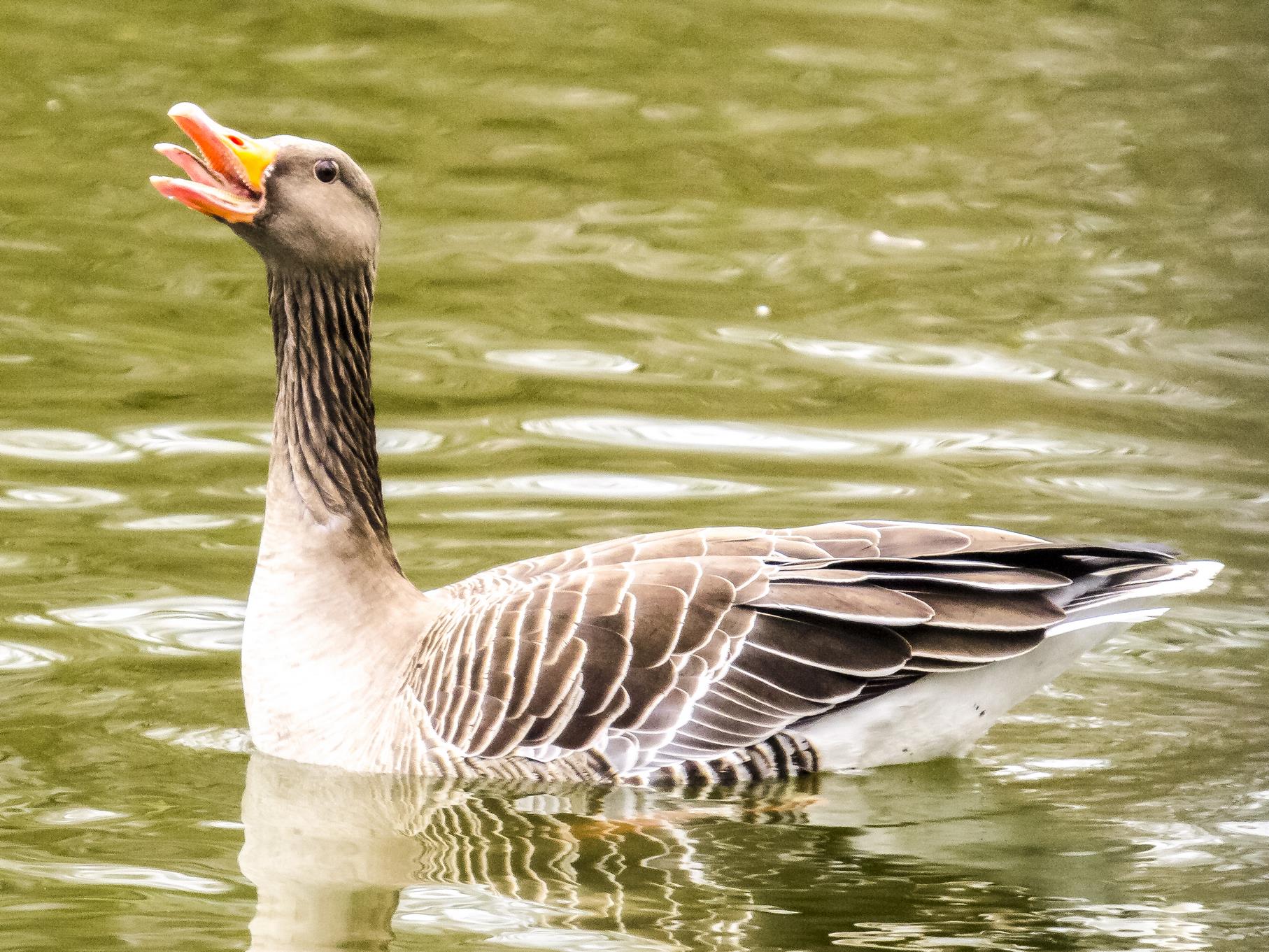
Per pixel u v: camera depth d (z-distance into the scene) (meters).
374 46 27.44
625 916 9.26
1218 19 30.03
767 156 24.31
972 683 10.88
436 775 10.59
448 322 19.08
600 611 10.64
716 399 17.14
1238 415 16.92
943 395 17.36
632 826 10.36
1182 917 9.23
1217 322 19.47
